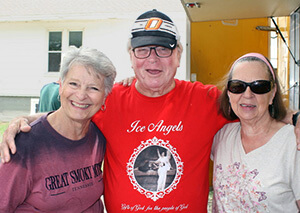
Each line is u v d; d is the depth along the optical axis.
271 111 1.86
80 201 1.77
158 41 1.99
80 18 9.41
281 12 4.21
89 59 1.67
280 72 5.28
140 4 9.33
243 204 1.74
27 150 1.62
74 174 1.75
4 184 1.54
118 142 2.01
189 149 1.99
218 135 2.06
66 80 1.68
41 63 9.98
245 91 1.73
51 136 1.71
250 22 4.71
